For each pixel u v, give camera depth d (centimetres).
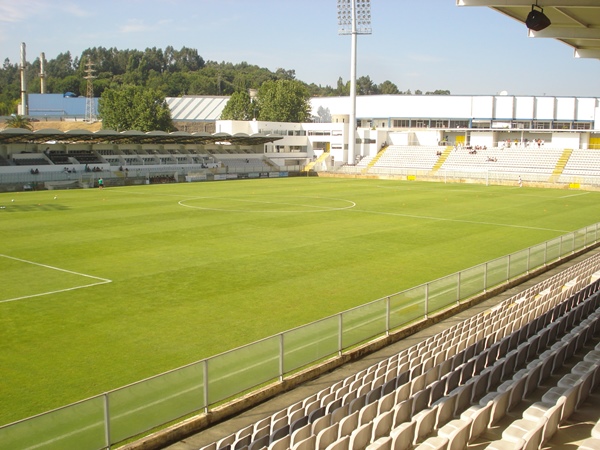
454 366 1315
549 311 1664
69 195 5628
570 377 1126
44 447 980
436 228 3800
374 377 1313
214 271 2567
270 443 947
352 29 8694
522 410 1042
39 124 12294
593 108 8900
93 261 2739
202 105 13738
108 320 1911
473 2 1869
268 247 3102
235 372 1295
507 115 9319
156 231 3550
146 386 1123
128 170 7381
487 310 2036
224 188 6519
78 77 18888
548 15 2039
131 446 1104
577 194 6172
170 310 2020
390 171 8444
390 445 860
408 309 1833
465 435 868
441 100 9700
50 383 1442
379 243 3259
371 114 10262
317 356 1506
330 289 2306
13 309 2016
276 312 2011
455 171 7994
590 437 911
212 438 1187
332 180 7956
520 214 4522
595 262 2633
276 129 9462
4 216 4147
